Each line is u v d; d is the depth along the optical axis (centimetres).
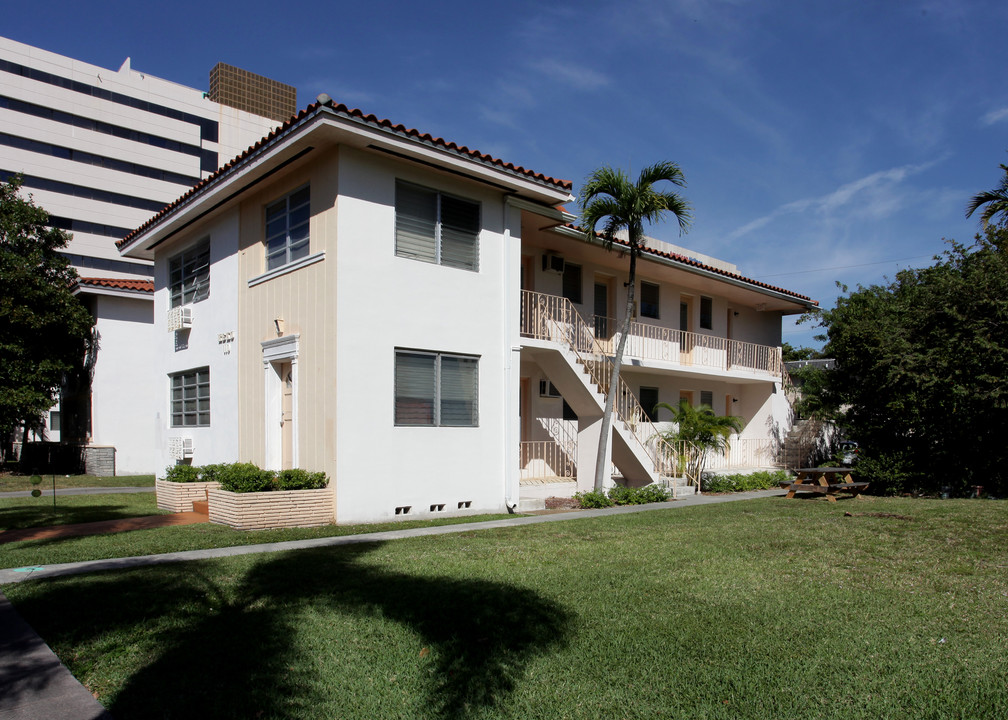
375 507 1186
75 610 613
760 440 2392
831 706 431
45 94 5716
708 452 2161
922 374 1716
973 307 1702
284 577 733
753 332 2577
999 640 542
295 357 1252
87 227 5875
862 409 1972
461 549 898
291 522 1104
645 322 2072
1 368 2003
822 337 2269
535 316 1634
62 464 2316
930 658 506
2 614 607
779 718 415
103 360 2217
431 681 471
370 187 1207
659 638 546
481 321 1368
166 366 1809
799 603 641
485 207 1388
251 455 1396
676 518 1240
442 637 549
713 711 425
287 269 1292
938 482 1744
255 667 490
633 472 1728
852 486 1675
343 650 525
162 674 477
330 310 1166
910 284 2103
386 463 1203
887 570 773
